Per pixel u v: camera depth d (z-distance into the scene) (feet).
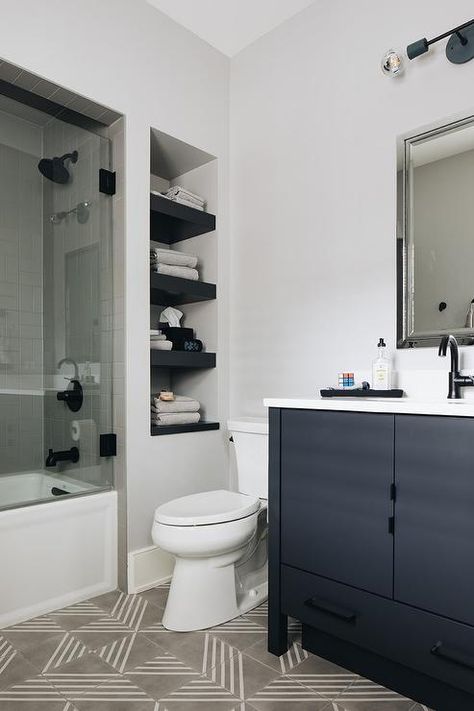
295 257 8.32
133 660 5.77
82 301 7.77
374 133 7.32
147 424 7.98
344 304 7.62
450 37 6.51
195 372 9.58
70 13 7.26
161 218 9.22
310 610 5.60
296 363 8.25
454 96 6.53
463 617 4.47
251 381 8.96
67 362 7.55
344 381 7.09
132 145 7.95
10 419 6.93
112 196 8.13
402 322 6.89
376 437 5.12
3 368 6.89
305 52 8.28
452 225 6.52
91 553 7.53
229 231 9.45
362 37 7.51
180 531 6.33
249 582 7.46
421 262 6.78
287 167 8.50
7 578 6.63
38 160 7.41
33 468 7.09
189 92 8.83
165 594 7.63
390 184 7.13
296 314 8.27
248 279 9.08
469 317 6.34
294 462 5.82
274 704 4.97
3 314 6.97
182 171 9.96
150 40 8.26
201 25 8.75
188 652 5.93
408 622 4.83
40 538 6.97
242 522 6.63
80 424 7.62
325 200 7.92
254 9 8.30
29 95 7.39
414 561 4.80
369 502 5.15
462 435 4.53
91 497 7.57
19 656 5.86
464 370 6.24
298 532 5.75
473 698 4.60
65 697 5.10
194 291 8.87
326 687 5.25
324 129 7.97
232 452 9.07
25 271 7.22
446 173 6.59
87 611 7.02
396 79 7.11
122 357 7.82
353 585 5.25
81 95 7.36
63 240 7.61
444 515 4.62
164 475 8.18
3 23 6.58
